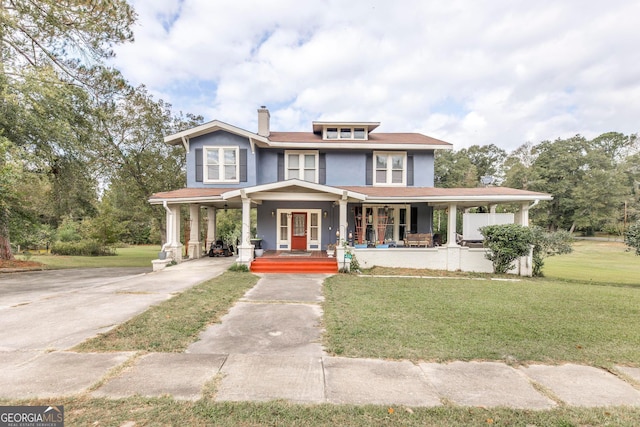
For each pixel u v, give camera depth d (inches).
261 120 594.2
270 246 577.3
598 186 1611.7
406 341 174.9
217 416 103.8
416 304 261.6
